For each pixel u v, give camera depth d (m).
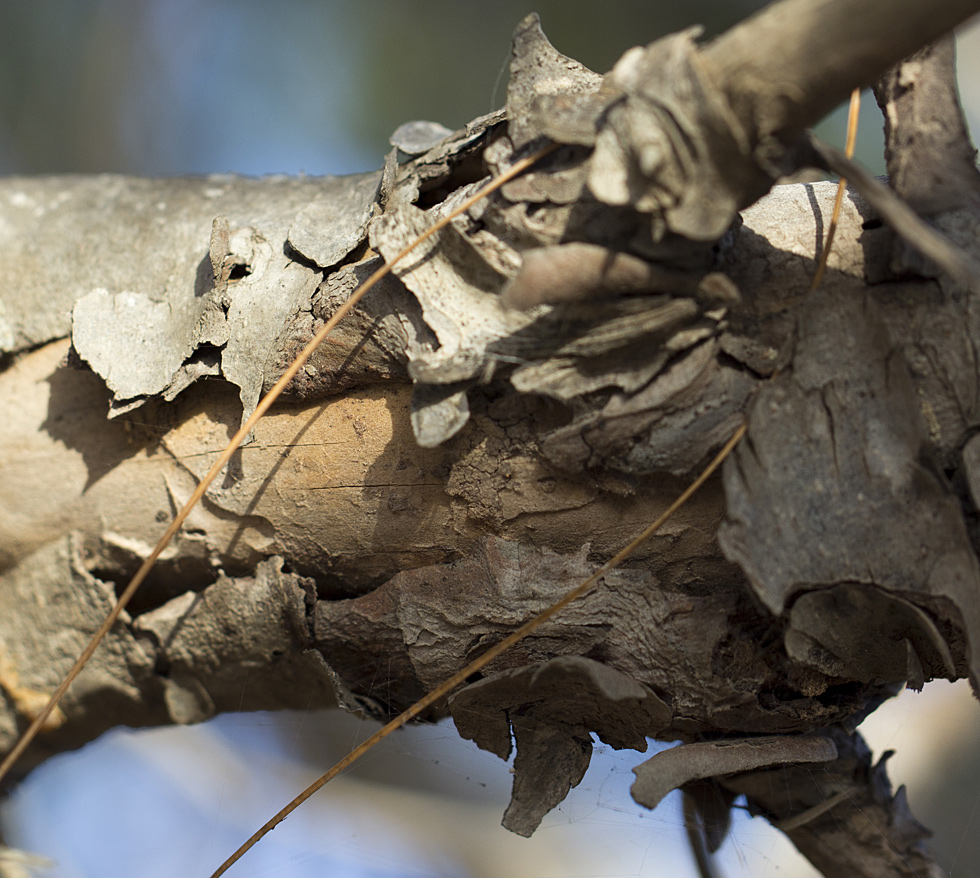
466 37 0.98
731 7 0.93
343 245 0.46
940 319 0.44
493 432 0.45
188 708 0.48
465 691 0.45
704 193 0.43
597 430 0.44
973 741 0.68
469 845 0.64
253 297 0.46
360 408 0.46
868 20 0.42
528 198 0.44
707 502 0.45
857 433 0.44
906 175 0.44
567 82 0.45
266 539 0.47
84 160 0.98
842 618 0.44
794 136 0.43
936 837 0.64
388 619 0.46
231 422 0.47
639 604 0.45
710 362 0.44
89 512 0.47
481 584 0.46
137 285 0.48
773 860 0.53
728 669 0.45
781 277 0.44
